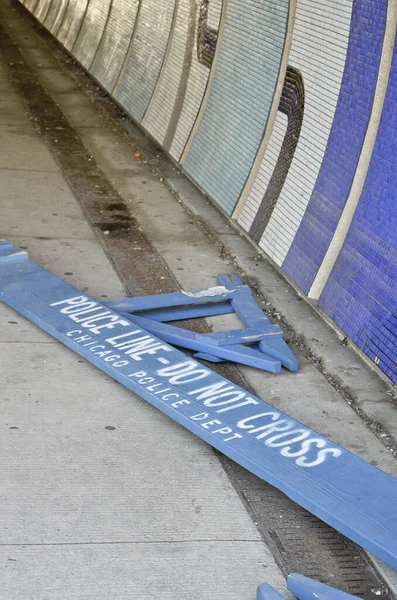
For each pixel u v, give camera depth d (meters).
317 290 6.50
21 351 5.62
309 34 7.12
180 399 4.92
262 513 4.31
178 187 9.18
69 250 7.37
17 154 9.80
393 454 4.86
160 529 4.11
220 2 9.20
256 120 8.14
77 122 11.38
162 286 6.85
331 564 4.01
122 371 5.20
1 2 20.95
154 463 4.61
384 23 5.82
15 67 14.25
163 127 10.48
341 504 4.05
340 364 5.80
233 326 6.30
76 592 3.66
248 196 8.06
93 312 5.97
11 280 6.40
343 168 6.43
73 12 16.47
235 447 4.46
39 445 4.66
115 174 9.52
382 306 5.66
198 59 9.88
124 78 12.39
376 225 5.94
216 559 3.95
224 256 7.55
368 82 6.09
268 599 3.56
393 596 3.85
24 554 3.85
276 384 5.53
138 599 3.66
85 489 4.34
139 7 12.45
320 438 4.61
